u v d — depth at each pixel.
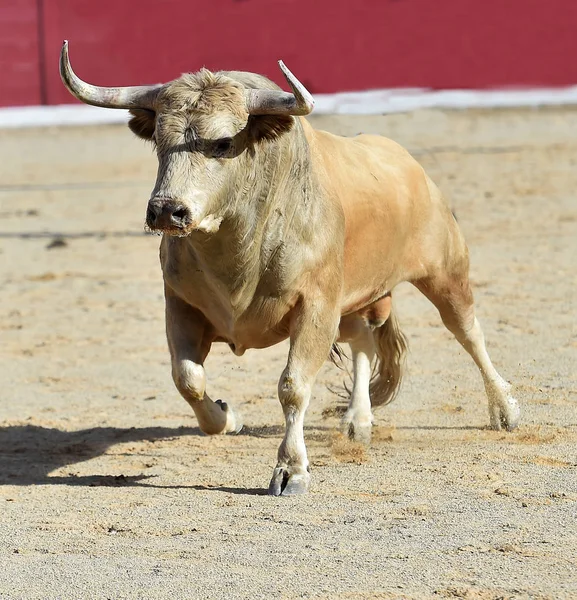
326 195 16.41
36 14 66.69
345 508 14.83
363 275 18.03
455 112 67.19
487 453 17.56
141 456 18.61
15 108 68.94
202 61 65.38
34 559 13.18
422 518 14.23
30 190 53.56
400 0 66.31
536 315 28.36
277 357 26.14
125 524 14.46
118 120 70.31
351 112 65.94
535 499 14.93
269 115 15.02
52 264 38.44
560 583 11.92
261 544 13.38
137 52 65.31
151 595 11.87
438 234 19.69
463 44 67.44
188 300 16.52
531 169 53.06
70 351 27.33
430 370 23.80
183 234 14.41
